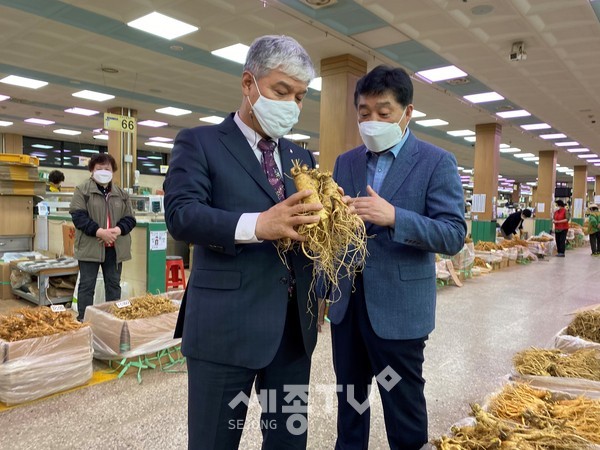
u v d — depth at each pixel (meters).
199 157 1.13
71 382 2.65
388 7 5.11
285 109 1.13
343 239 1.20
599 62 6.67
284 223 1.00
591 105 9.34
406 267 1.54
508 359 3.42
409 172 1.58
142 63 7.34
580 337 2.72
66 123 13.23
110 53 6.85
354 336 1.67
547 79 7.58
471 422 1.60
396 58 6.77
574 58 6.53
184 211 1.07
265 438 1.31
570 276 8.04
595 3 4.84
